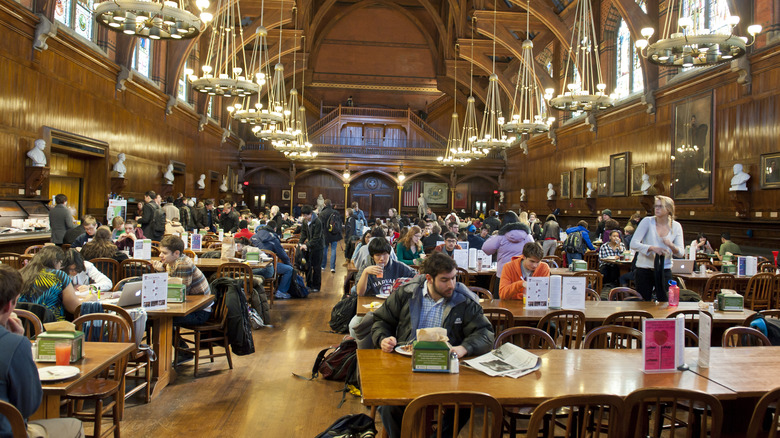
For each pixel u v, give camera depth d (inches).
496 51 989.8
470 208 1317.7
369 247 222.7
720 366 130.5
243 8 775.1
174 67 739.4
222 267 306.7
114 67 572.1
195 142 890.7
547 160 1020.5
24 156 432.1
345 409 187.5
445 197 1310.3
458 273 300.5
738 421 131.9
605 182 784.3
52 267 177.0
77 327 151.6
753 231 501.0
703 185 567.5
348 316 252.2
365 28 1327.5
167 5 283.7
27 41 430.0
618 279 414.3
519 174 1180.5
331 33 1325.0
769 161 474.3
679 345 127.3
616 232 437.7
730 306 211.6
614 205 765.3
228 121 1079.0
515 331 150.3
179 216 601.6
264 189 1270.9
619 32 772.6
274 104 727.7
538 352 140.7
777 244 471.8
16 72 416.5
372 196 1305.4
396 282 210.5
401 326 146.4
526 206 1129.4
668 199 236.4
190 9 673.6
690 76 586.6
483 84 1233.4
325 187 1289.4
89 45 517.3
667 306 214.8
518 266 229.5
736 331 153.3
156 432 165.0
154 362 203.3
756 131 494.3
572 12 824.9
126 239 345.7
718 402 100.1
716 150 552.4
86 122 526.6
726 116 537.0
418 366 122.3
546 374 122.3
